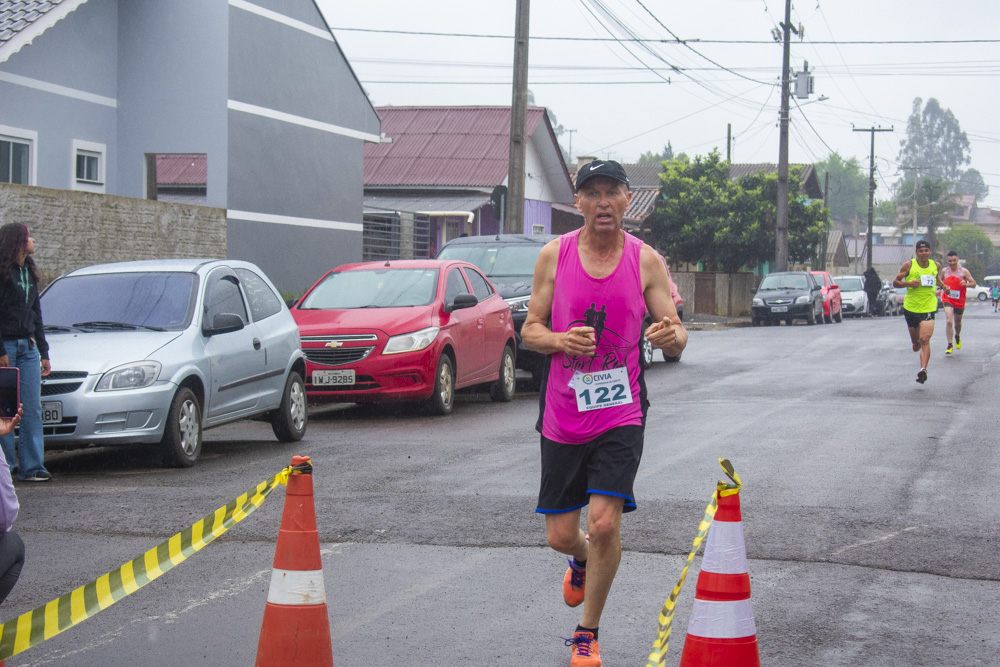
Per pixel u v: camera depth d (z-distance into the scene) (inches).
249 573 252.5
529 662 193.2
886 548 263.9
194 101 858.8
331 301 565.3
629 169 2970.0
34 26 714.8
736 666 150.9
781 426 471.8
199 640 207.8
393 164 1477.6
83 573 254.2
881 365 784.3
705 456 393.7
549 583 241.4
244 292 458.3
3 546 164.1
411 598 231.5
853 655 195.5
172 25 859.4
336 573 250.4
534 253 708.7
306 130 967.0
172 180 1255.5
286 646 161.8
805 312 1520.7
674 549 266.1
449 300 565.3
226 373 422.0
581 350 181.0
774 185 1911.9
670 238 1915.6
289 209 947.3
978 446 413.1
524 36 888.9
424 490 338.6
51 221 641.6
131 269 439.5
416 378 524.7
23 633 166.1
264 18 898.1
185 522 301.7
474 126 1551.4
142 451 444.1
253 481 362.3
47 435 372.5
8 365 347.6
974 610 219.9
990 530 280.4
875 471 361.7
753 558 256.7
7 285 352.5
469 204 1369.3
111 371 378.3
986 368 746.8
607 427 186.9
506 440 450.9
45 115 784.3
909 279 645.3
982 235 5369.1
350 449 433.7
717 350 955.3
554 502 193.0
